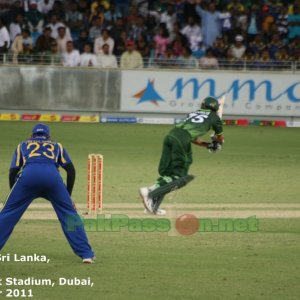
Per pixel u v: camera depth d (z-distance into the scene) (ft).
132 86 313.32
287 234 152.97
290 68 321.11
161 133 294.87
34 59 322.55
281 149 268.82
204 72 311.47
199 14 347.15
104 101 314.14
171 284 120.37
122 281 121.60
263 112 313.53
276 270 128.57
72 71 313.12
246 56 332.60
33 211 169.48
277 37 335.67
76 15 347.15
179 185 157.38
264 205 179.93
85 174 215.10
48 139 131.13
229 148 269.03
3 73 312.29
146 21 346.13
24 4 348.79
